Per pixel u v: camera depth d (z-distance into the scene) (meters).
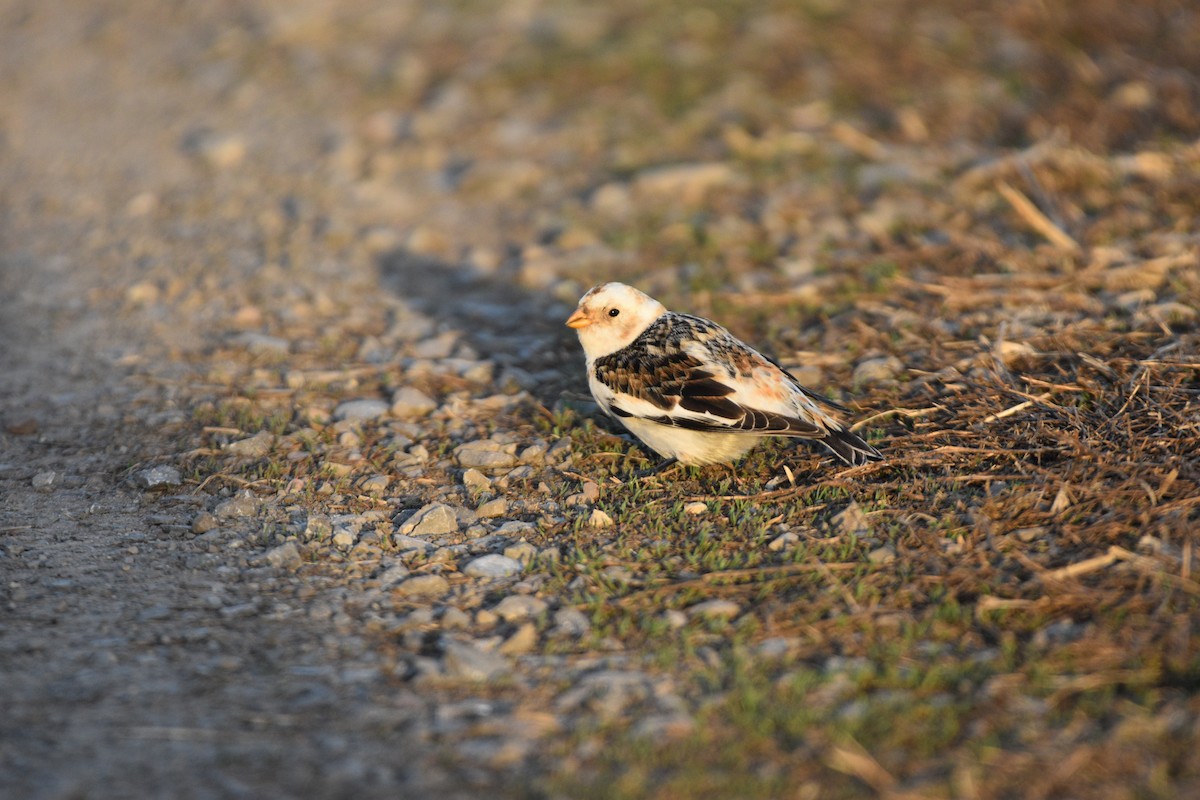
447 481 10.19
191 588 8.48
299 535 9.23
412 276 15.00
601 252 15.00
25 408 11.56
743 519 9.16
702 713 6.88
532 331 13.35
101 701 7.10
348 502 9.81
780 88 19.47
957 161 16.58
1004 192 14.50
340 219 16.62
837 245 14.54
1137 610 7.47
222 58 22.98
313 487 10.02
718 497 9.48
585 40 21.78
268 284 14.72
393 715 7.02
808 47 20.78
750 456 10.27
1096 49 19.89
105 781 6.38
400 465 10.45
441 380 12.12
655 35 21.62
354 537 9.23
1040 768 6.25
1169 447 9.10
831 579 8.20
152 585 8.50
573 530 9.21
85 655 7.59
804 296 13.17
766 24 21.69
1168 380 10.12
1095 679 6.87
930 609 7.73
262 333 13.35
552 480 10.12
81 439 10.93
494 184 17.41
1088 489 8.73
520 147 18.47
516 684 7.32
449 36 22.70
